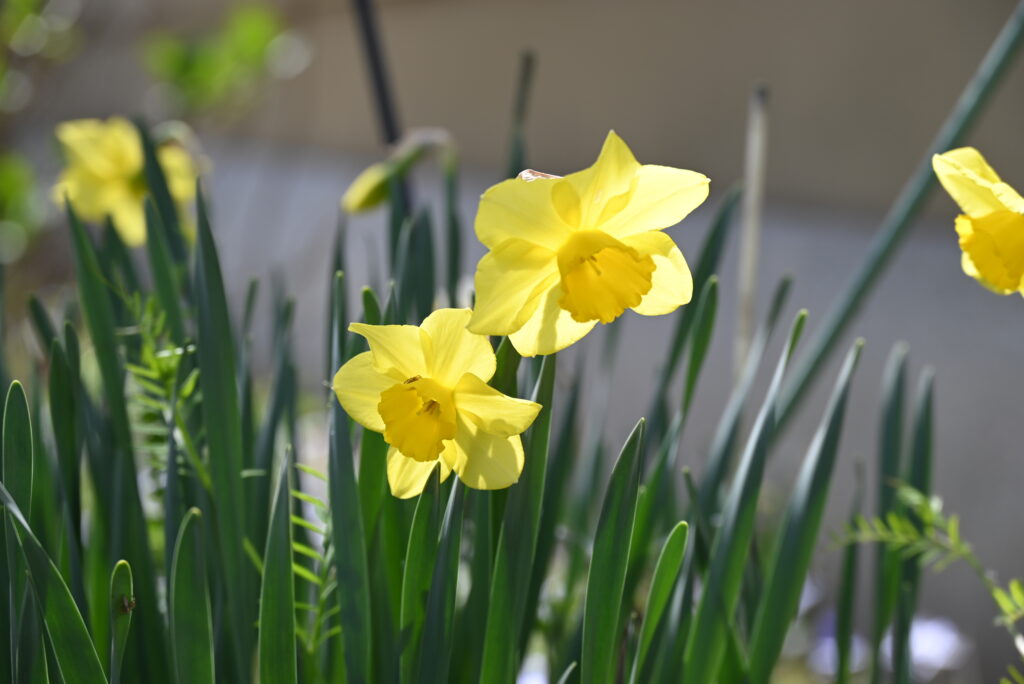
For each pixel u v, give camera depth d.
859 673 1.89
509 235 0.74
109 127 1.26
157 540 0.97
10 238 2.54
